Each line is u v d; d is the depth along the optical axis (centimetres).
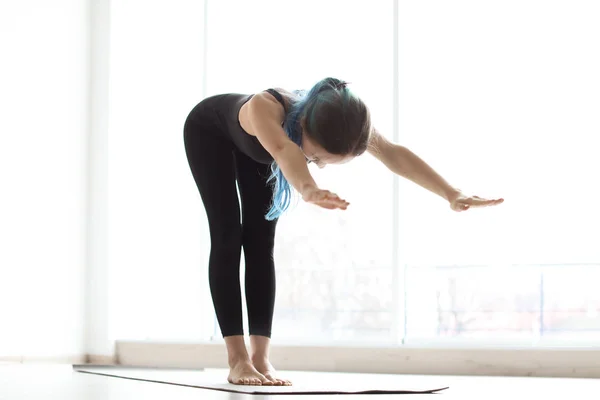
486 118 517
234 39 547
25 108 483
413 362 434
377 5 519
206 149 247
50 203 500
